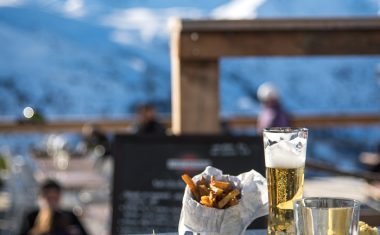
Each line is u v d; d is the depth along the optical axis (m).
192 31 3.70
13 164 6.84
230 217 1.49
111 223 3.12
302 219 1.34
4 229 6.57
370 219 1.81
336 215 1.31
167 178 3.14
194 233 1.51
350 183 7.31
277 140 1.45
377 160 7.12
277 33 3.75
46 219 5.35
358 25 3.77
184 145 3.16
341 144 9.64
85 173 6.79
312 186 7.02
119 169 3.17
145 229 3.10
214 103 3.77
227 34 3.72
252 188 1.51
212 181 1.53
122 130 8.97
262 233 1.66
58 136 8.80
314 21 3.76
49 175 6.70
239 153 3.13
